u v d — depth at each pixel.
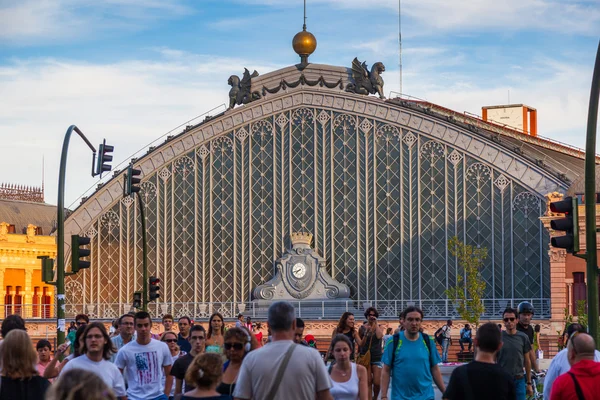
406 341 22.59
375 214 78.19
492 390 17.44
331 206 79.19
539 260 74.44
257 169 80.88
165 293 81.62
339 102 79.44
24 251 86.56
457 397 17.59
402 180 77.94
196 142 81.94
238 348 19.62
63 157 41.81
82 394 10.81
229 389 19.59
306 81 80.19
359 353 28.86
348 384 21.45
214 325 26.70
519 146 80.50
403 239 77.56
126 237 82.69
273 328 16.50
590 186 27.59
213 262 81.06
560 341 59.81
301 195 79.81
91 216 83.31
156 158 82.56
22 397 17.22
